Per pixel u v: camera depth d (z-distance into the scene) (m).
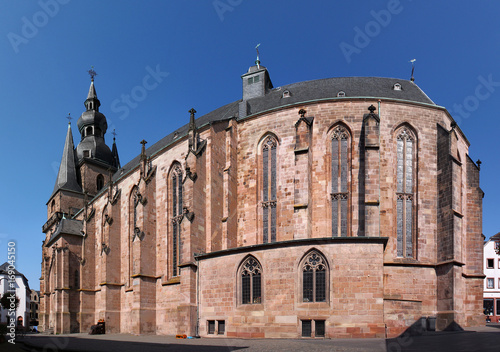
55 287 66.94
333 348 23.39
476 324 43.28
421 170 42.03
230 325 33.72
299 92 52.12
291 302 30.98
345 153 42.91
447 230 39.97
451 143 41.22
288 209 43.22
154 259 50.75
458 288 38.47
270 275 32.12
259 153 46.47
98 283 66.69
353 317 29.39
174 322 45.12
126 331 55.22
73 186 89.62
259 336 31.67
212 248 42.91
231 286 34.28
